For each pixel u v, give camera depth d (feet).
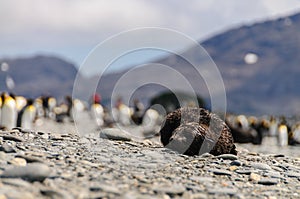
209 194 43.78
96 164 50.29
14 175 39.70
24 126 126.93
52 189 37.32
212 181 49.39
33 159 46.93
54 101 249.55
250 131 168.86
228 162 62.39
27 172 39.96
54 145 60.59
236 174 55.83
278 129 171.22
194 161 59.67
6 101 113.91
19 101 143.54
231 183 50.34
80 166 48.16
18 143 59.16
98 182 42.09
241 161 64.13
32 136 66.54
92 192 38.29
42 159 49.62
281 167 65.77
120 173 47.34
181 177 49.34
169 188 42.16
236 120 175.42
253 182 53.01
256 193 47.47
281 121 193.36
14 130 70.44
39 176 39.93
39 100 246.06
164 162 56.39
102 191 38.73
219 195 43.73
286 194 48.83
